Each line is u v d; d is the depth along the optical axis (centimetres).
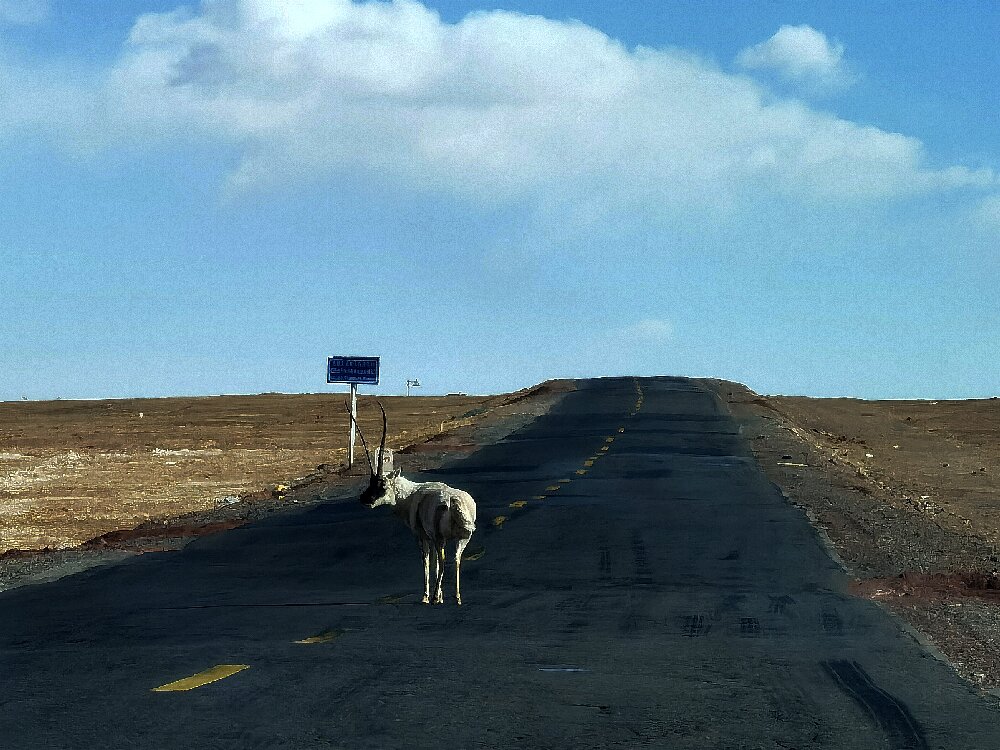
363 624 1380
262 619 1431
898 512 2698
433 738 823
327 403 9631
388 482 1527
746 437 4750
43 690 992
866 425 7356
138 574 1881
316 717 878
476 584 1714
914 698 995
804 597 1598
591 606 1517
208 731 833
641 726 875
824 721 905
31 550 2289
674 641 1268
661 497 2797
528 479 3219
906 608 1517
